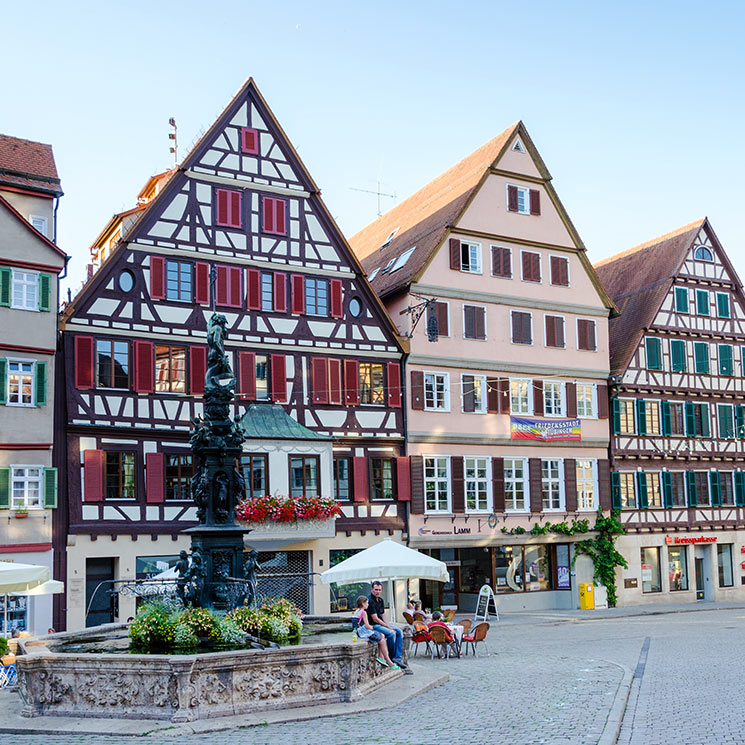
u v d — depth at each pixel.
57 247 27.05
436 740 10.66
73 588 26.36
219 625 14.33
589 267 38.22
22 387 26.20
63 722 12.05
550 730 11.06
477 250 35.50
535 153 37.38
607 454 37.88
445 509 33.41
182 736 11.23
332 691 13.23
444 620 22.16
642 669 16.92
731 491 41.47
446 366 34.06
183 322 29.06
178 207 29.52
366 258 40.78
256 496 28.81
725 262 42.34
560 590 36.03
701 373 41.00
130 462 27.75
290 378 30.77
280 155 31.56
